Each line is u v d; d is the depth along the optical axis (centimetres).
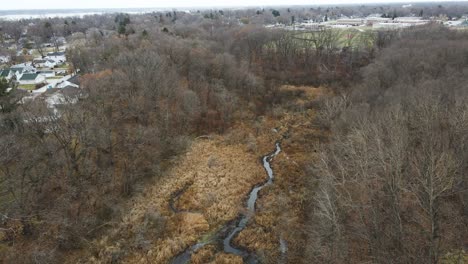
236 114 7200
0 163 3500
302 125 6950
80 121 4084
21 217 3491
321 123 6725
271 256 3625
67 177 4088
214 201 4556
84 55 8231
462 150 3578
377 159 3809
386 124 4212
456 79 5588
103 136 4541
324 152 4644
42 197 3891
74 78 8162
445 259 2811
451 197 3334
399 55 6981
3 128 3909
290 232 3953
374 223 3092
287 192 4741
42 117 4084
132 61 6266
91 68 7794
